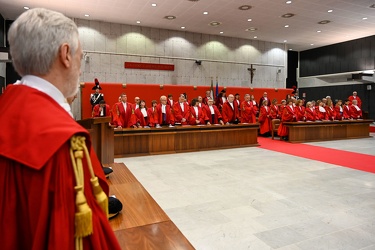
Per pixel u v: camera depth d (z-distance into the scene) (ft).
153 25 44.06
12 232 1.83
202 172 17.04
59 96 2.20
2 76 35.53
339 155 22.86
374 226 9.36
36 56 2.10
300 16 39.60
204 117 28.63
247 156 22.56
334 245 8.06
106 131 11.32
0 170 1.84
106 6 35.37
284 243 8.18
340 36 51.47
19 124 1.87
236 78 51.70
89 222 1.88
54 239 1.76
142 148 23.17
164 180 15.23
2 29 37.35
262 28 45.68
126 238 4.52
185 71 47.75
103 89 35.91
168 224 5.02
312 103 36.60
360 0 33.96
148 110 27.73
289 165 19.03
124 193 6.59
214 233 8.86
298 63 66.59
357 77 50.96
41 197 1.78
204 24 43.47
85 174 2.04
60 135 1.83
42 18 2.13
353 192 13.05
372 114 54.34
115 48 43.06
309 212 10.59
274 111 36.86
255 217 10.12
